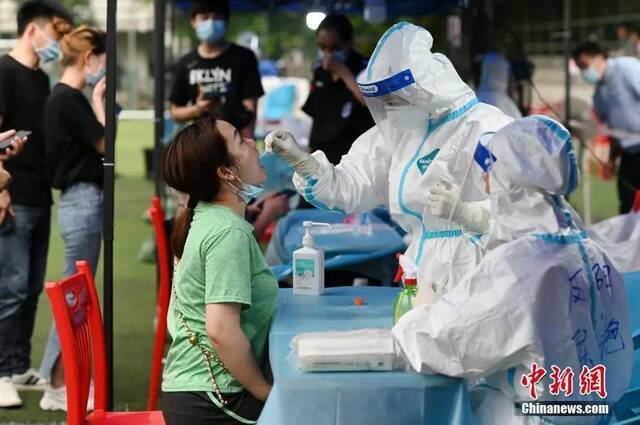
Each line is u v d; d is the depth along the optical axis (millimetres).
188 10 17312
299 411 3854
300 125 16781
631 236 6988
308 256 5391
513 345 3900
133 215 17797
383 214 8852
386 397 3871
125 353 9273
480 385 4227
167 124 13195
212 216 4570
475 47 12430
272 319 4711
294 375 3867
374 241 7480
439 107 4961
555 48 17234
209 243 4477
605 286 4160
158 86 10539
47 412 7535
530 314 3900
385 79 4867
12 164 7617
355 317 4793
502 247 4031
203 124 4652
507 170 4039
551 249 4031
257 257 4629
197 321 4555
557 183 4020
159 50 10617
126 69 39219
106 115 6133
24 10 7664
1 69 7574
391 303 5164
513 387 4094
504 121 4938
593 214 14961
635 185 11477
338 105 9625
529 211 4066
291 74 31672
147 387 8203
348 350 3906
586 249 4125
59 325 4648
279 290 5547
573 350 4004
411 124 5035
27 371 8078
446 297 3967
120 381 8367
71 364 4688
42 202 7777
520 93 11938
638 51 15164
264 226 8922
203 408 4527
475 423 4211
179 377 4590
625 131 11953
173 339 4652
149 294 11859
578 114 14891
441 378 3896
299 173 5344
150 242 13914
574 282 4016
